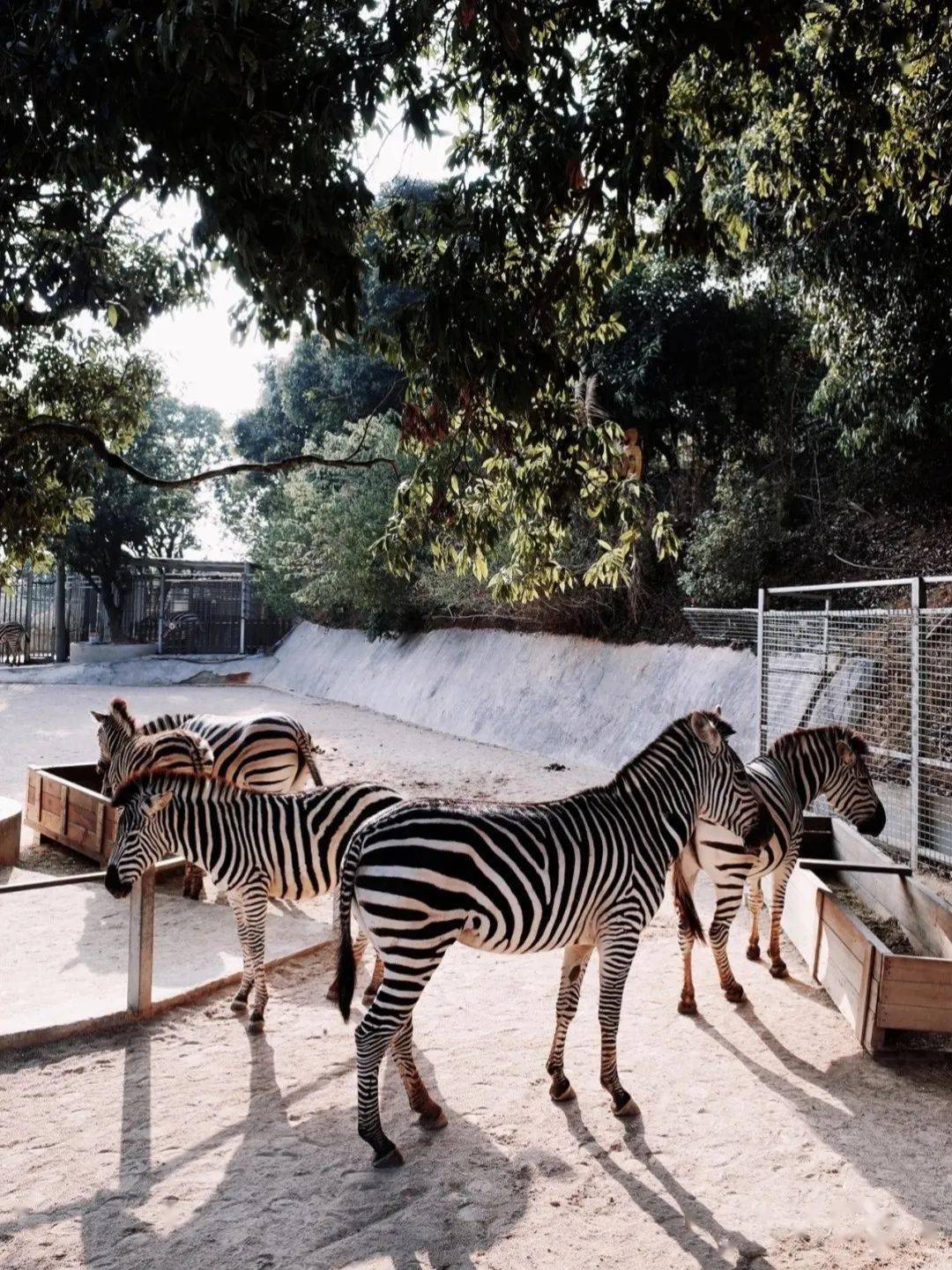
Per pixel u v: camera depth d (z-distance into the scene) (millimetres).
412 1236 3191
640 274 13953
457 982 5621
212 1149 3723
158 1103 4098
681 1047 4691
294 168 3848
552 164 4102
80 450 8562
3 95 4055
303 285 4180
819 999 5328
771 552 13148
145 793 4867
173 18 3336
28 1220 3252
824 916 5477
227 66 3598
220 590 30703
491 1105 4105
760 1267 3035
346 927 3699
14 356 7922
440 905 3611
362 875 3656
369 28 3957
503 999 5363
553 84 4219
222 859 4848
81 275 6602
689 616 13156
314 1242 3152
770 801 5324
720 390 14203
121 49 3811
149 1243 3135
